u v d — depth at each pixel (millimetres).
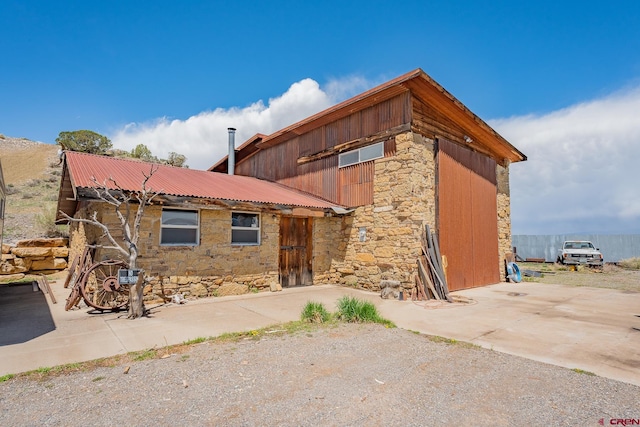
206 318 6965
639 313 7785
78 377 3980
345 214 12094
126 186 8219
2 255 13656
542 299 9742
